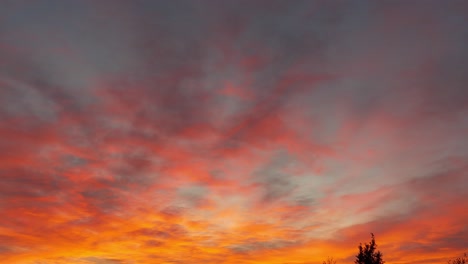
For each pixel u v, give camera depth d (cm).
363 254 2866
